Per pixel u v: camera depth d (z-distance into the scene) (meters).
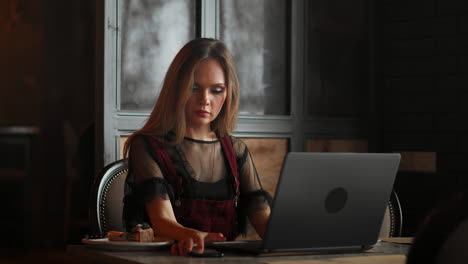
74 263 5.63
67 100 6.94
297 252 1.67
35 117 7.68
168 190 2.00
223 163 2.13
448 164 3.51
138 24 3.07
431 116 3.58
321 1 3.67
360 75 3.82
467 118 3.45
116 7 2.98
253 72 3.44
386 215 2.51
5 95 7.89
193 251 1.65
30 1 7.80
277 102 3.52
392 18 3.74
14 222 6.60
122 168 2.32
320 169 1.59
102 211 2.23
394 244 1.97
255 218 2.16
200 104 2.04
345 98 3.76
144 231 1.78
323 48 3.68
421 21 3.62
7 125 7.82
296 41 3.55
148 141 2.05
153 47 3.11
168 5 3.16
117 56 2.98
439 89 3.55
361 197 1.69
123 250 1.74
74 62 6.91
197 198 2.05
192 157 2.08
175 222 1.85
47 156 6.93
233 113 2.14
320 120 3.62
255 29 3.44
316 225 1.64
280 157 3.50
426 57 3.61
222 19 3.33
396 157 1.71
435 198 3.54
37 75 7.71
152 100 3.11
